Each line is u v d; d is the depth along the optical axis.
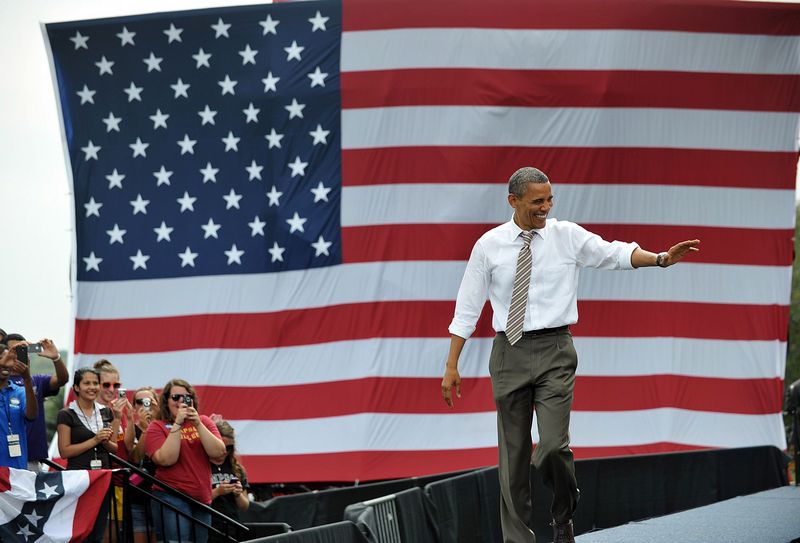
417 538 32.78
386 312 55.53
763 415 56.56
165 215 57.00
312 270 56.09
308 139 56.56
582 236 20.52
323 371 55.50
